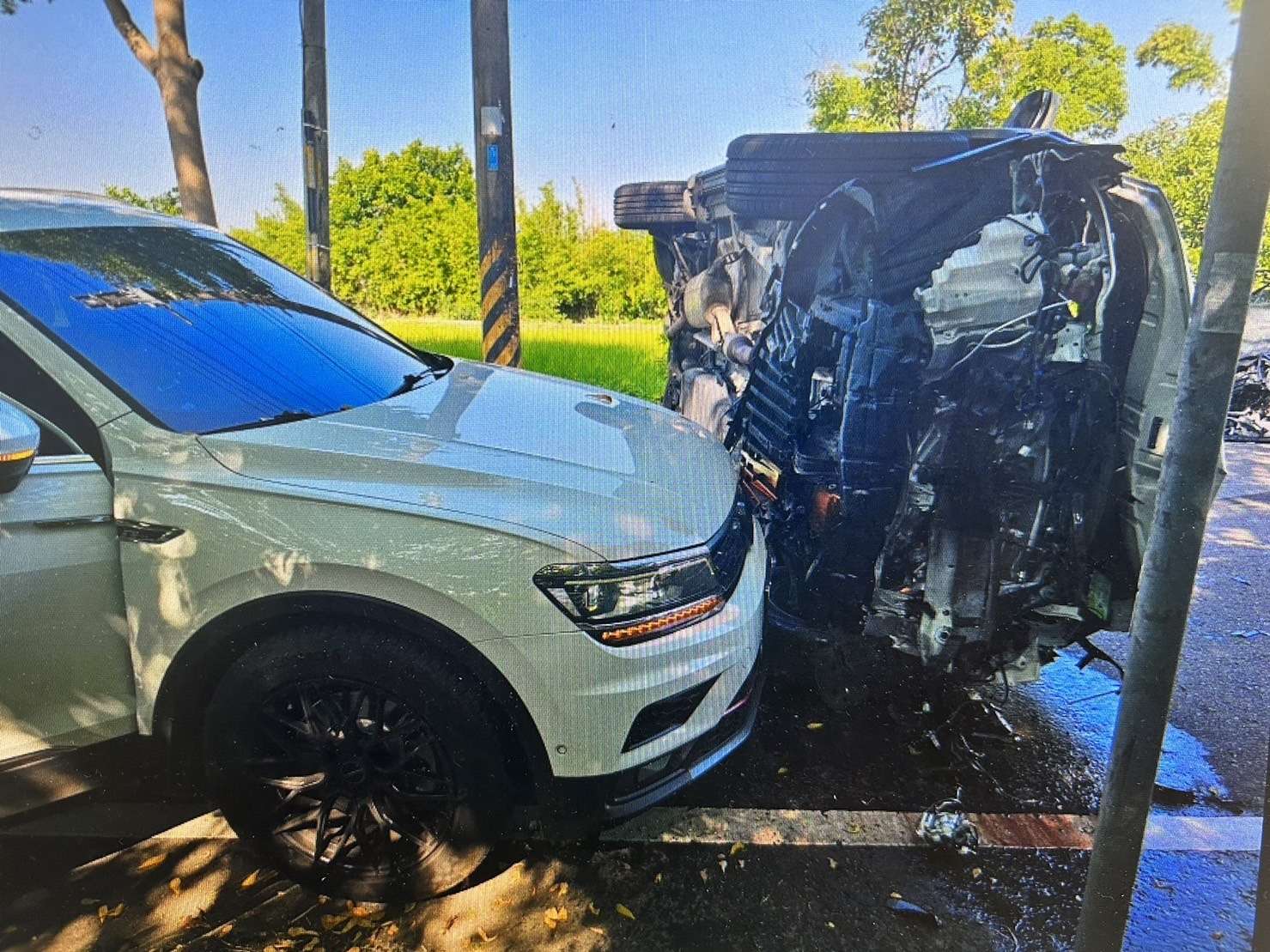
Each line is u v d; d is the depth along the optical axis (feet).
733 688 7.12
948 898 7.25
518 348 17.49
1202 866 7.67
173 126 19.62
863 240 9.79
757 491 11.20
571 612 6.28
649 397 23.63
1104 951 5.75
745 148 11.12
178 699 6.82
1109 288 8.37
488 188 16.53
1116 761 5.45
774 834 7.99
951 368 8.73
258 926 6.93
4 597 6.24
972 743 9.34
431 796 6.82
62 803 7.83
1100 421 8.58
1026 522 8.79
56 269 7.54
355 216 29.71
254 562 6.34
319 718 6.83
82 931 6.87
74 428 6.73
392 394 8.75
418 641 6.46
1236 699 10.48
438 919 6.99
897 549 9.27
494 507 6.46
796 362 10.50
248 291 9.32
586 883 7.38
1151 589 5.11
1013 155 8.83
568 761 6.47
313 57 20.03
